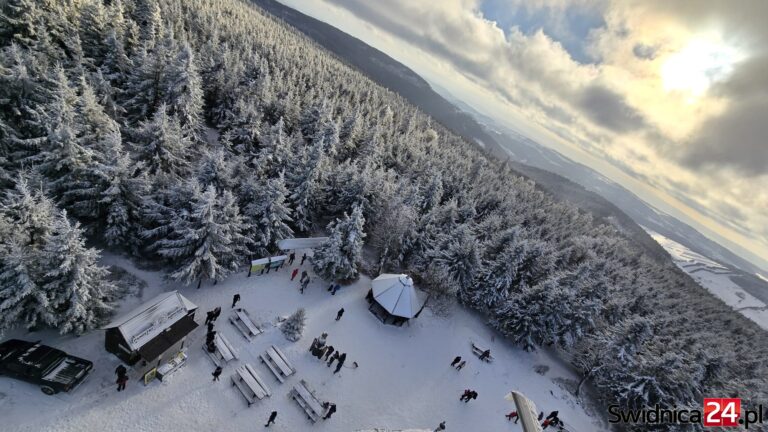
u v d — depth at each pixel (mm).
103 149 30094
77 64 40750
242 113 51781
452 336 37938
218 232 28125
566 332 39406
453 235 44625
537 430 13922
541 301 38594
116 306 24531
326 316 32750
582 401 38125
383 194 47969
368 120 94438
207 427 21125
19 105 32500
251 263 32812
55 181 26531
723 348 58750
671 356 33781
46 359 19281
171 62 46344
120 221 28000
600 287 47250
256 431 21938
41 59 37562
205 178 33000
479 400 32031
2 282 19016
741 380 44750
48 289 20016
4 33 39469
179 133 37750
